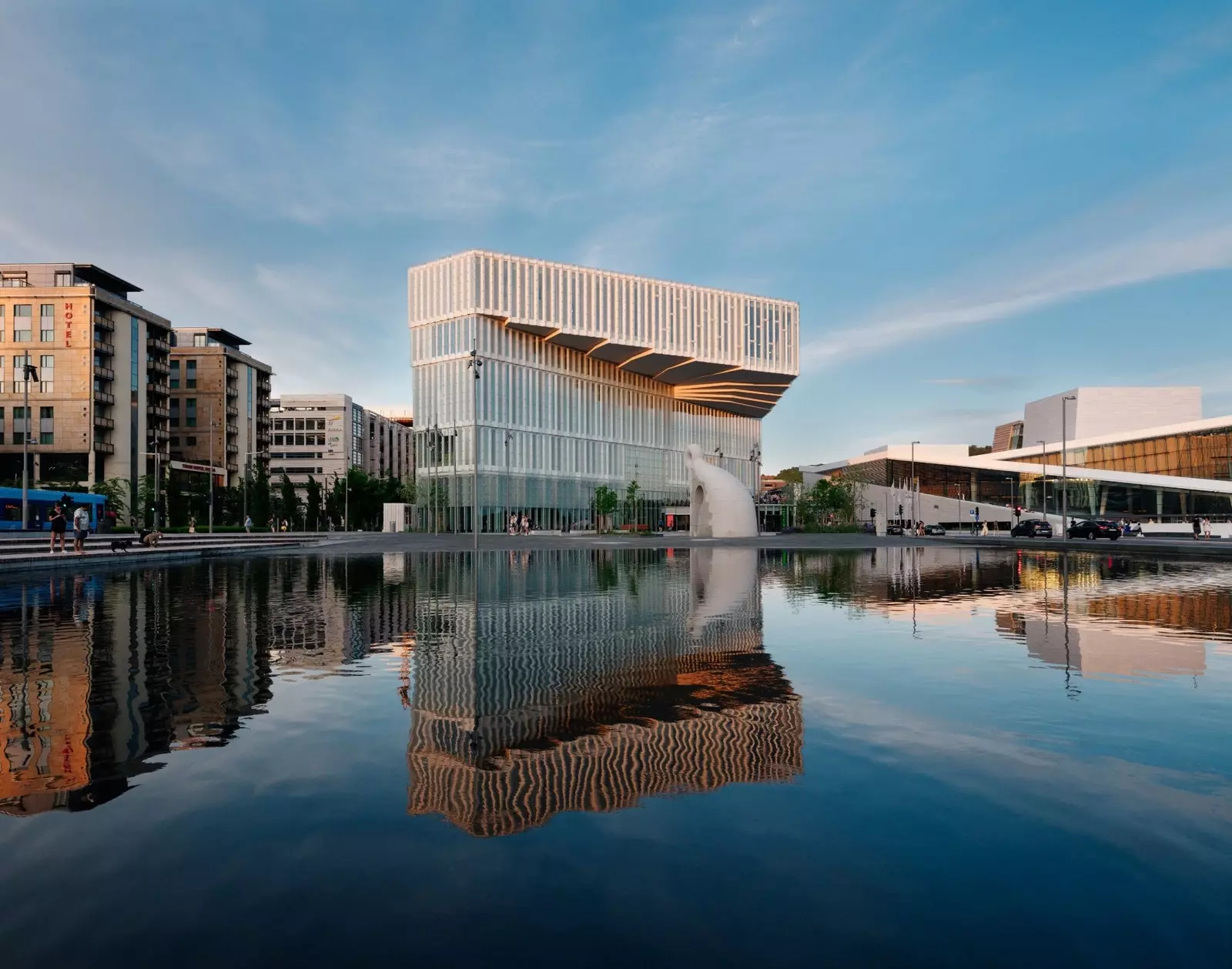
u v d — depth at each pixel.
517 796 4.05
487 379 91.00
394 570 23.62
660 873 3.15
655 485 120.69
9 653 8.59
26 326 69.25
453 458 90.88
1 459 68.88
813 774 4.40
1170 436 84.38
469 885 3.04
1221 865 3.23
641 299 102.69
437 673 7.38
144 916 2.82
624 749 4.90
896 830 3.59
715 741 5.07
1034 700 6.22
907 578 20.03
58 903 2.91
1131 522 73.94
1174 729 5.37
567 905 2.88
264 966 2.47
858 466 110.00
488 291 90.50
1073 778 4.33
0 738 5.18
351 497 104.19
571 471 103.69
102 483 68.12
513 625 10.85
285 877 3.12
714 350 108.56
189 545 33.28
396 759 4.70
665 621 11.27
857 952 2.54
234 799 4.02
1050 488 89.94
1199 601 14.01
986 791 4.11
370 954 2.55
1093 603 13.84
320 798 4.02
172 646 9.06
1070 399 99.38
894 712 5.84
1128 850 3.37
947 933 2.67
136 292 79.44
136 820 3.73
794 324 116.88
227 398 93.56
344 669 7.59
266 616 11.91
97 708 6.02
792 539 56.31
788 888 3.02
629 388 116.12
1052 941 2.62
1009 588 16.91
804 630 10.37
